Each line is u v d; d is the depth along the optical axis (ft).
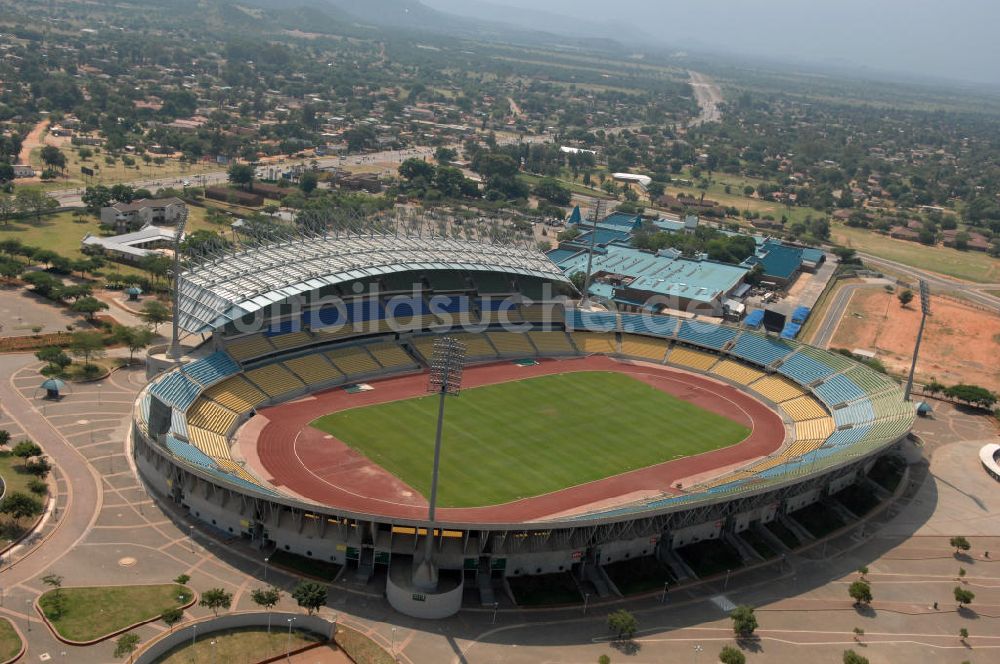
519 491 482.28
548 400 631.15
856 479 540.52
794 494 480.23
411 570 396.98
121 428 523.70
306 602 356.79
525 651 359.66
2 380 573.74
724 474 525.75
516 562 404.77
